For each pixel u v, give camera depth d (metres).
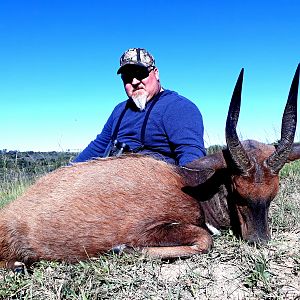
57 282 1.26
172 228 1.42
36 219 1.44
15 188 2.99
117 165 1.53
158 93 1.95
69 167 1.56
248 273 1.26
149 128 1.88
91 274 1.29
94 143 2.11
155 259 1.36
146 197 1.46
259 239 1.44
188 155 1.77
